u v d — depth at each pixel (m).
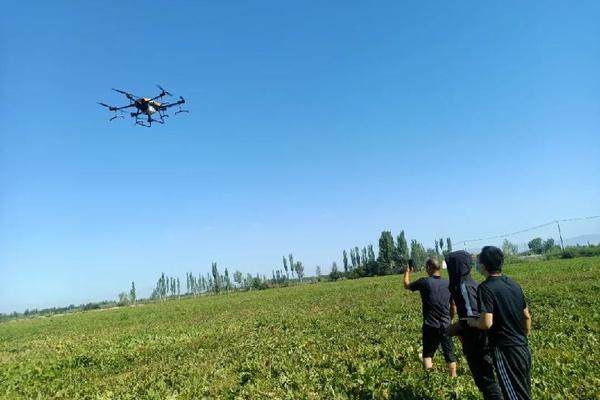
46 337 32.38
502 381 6.01
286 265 144.75
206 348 17.34
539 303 18.12
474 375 6.98
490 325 6.05
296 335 17.34
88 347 22.33
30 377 15.12
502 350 6.04
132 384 12.11
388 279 60.69
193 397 10.02
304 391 9.24
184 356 16.02
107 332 30.33
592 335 11.27
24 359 20.30
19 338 34.47
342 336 15.47
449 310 9.22
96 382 13.12
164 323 32.62
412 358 10.84
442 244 104.56
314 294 45.12
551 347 10.53
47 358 19.58
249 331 21.16
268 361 12.70
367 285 48.78
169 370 13.34
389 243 98.75
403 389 8.54
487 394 6.79
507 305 6.05
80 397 11.59
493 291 6.09
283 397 9.16
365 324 18.03
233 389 10.18
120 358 17.55
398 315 19.27
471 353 6.95
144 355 17.59
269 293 65.00
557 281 27.56
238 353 14.88
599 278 26.47
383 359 11.09
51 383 13.84
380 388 8.76
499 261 6.31
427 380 8.88
